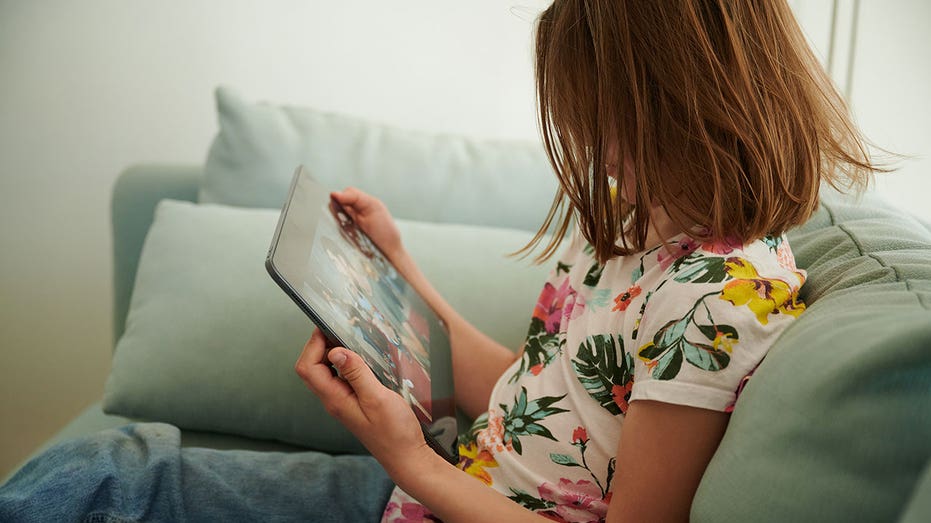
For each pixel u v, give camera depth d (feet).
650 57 2.04
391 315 2.54
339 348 1.94
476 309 3.48
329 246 2.45
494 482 2.40
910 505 1.27
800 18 4.48
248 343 3.24
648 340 2.04
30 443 5.64
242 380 3.21
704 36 2.00
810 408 1.55
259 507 2.48
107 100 5.08
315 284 2.02
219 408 3.22
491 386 3.09
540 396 2.40
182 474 2.45
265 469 2.61
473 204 4.02
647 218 2.18
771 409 1.65
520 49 4.99
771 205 2.03
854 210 2.58
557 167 2.35
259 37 4.97
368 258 2.83
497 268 3.60
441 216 4.00
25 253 5.32
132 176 4.33
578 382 2.33
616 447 2.20
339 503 2.59
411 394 2.22
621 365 2.23
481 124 5.12
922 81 4.41
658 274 2.23
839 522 1.45
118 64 5.02
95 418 3.58
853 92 4.46
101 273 5.38
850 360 1.51
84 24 4.95
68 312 5.42
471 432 2.70
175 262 3.44
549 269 3.63
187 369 3.20
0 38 4.95
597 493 2.24
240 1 4.90
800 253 2.45
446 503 2.04
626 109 2.09
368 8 4.92
